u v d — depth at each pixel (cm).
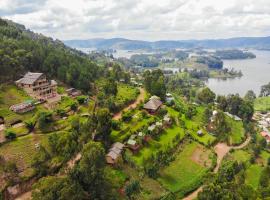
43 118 13238
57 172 10844
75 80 19088
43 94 16575
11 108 14138
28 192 10100
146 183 11319
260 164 15438
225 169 12125
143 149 13188
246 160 15350
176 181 11894
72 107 15500
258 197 9275
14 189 9925
